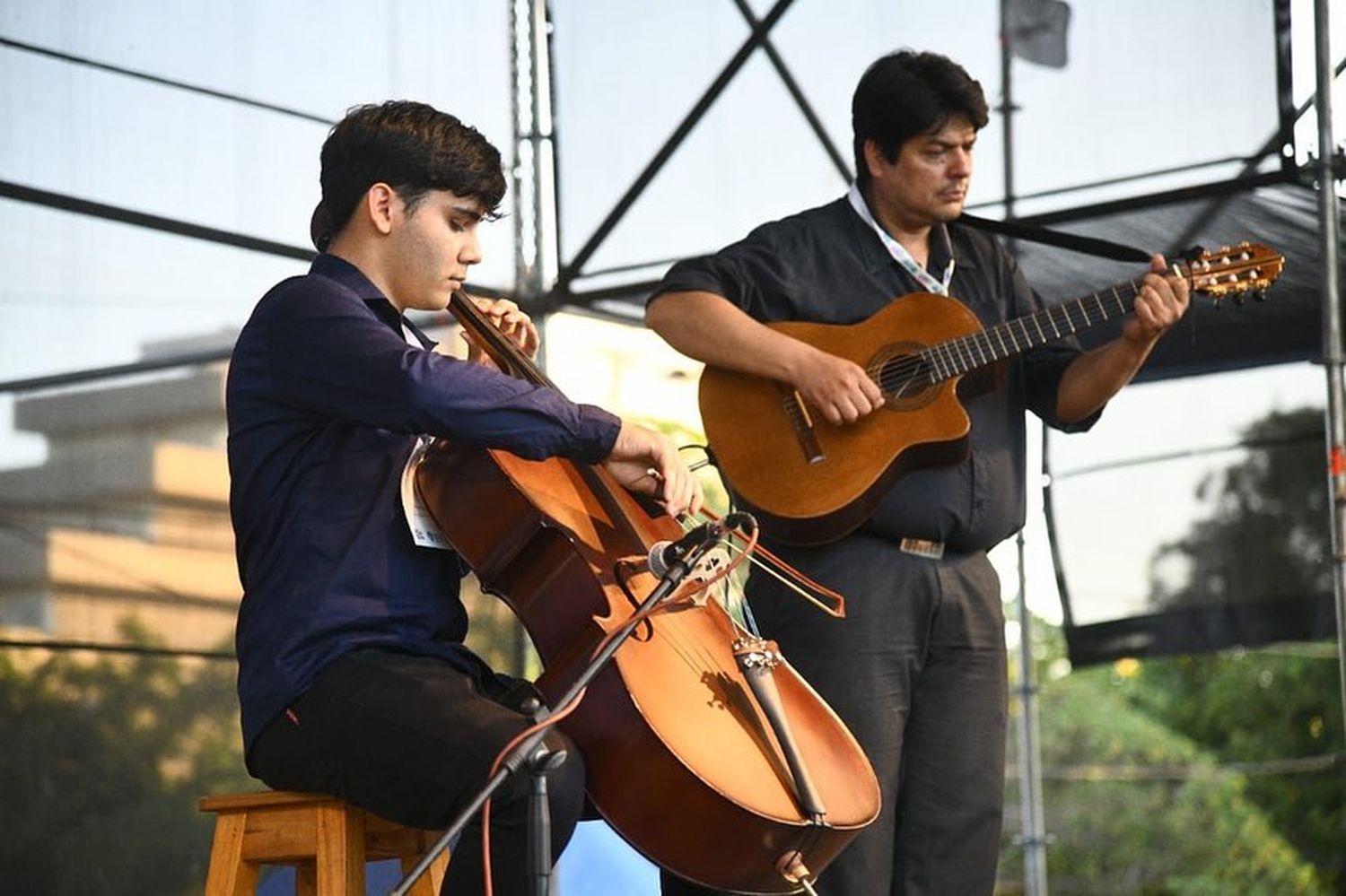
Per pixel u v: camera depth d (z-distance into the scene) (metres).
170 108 6.89
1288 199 6.86
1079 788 18.97
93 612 6.57
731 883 3.56
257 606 3.64
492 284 7.57
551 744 3.33
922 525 4.65
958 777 4.64
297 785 3.59
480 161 3.84
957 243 5.04
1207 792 18.66
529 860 3.08
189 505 6.80
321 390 3.59
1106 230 7.12
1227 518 7.55
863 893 4.46
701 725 3.54
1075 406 4.90
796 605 4.63
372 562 3.64
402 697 3.47
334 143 3.84
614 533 3.78
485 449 3.68
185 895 6.58
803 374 4.69
